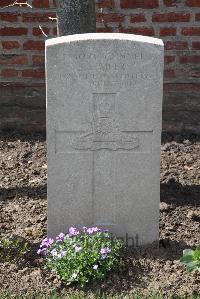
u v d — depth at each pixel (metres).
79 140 4.37
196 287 4.21
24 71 6.26
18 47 6.18
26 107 6.36
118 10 6.06
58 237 4.45
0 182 5.52
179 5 6.03
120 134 4.36
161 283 4.25
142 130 4.35
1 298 4.15
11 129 6.42
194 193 5.29
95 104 4.30
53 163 4.42
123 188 4.49
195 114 6.31
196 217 4.96
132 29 6.12
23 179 5.58
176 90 6.27
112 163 4.43
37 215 5.02
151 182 4.46
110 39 4.14
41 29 5.84
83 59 4.19
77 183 4.47
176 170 5.67
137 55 4.18
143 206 4.53
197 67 6.18
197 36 6.11
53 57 4.17
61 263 4.29
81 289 4.22
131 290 4.21
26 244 4.50
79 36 4.20
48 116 4.30
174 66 6.20
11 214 5.04
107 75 4.23
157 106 4.29
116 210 4.55
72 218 4.56
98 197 4.51
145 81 4.24
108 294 4.19
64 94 4.26
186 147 6.09
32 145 6.16
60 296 4.16
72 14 4.98
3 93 6.32
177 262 4.42
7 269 4.39
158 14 6.06
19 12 6.08
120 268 4.36
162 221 4.91
